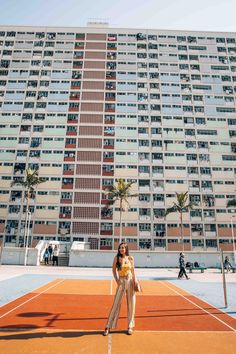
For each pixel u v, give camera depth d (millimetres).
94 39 62719
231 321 7074
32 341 5242
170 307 8930
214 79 60062
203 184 51969
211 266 32500
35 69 59312
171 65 60938
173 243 48000
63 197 49969
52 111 55719
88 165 52188
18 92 57156
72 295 11047
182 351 4902
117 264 6387
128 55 61406
